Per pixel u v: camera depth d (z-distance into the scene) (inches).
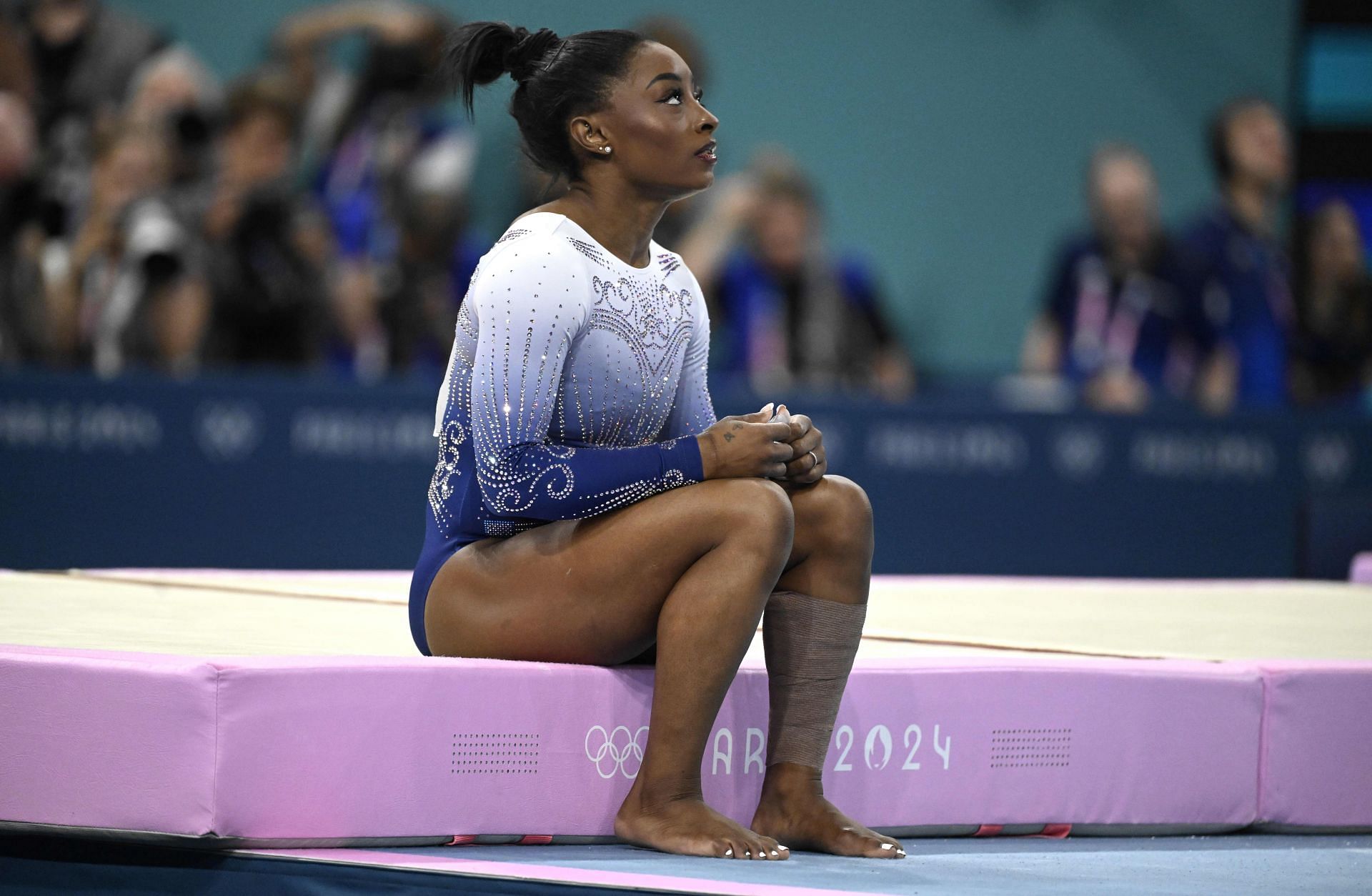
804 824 311.3
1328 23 1061.8
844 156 1023.6
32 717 294.2
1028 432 912.9
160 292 878.4
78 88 888.9
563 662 316.2
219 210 891.4
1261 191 1043.9
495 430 304.8
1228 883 300.8
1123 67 1042.7
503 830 308.2
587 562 306.7
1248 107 1043.3
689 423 347.9
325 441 830.5
